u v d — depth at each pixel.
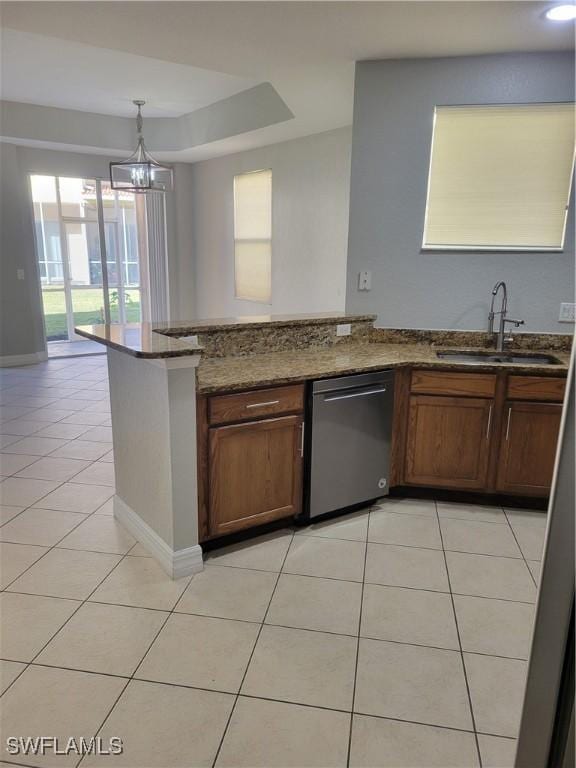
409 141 3.26
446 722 1.71
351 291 3.54
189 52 3.03
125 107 5.71
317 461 2.80
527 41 2.86
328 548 2.70
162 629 2.10
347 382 2.81
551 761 1.22
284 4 2.44
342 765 1.56
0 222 6.32
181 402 2.28
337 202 5.14
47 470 3.62
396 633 2.10
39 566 2.51
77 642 2.02
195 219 7.64
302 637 2.07
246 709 1.74
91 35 2.81
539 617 1.14
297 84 3.62
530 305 3.36
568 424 1.05
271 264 6.21
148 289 7.73
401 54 3.07
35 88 4.98
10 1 2.40
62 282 7.32
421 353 3.25
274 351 3.21
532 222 3.26
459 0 2.38
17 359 6.75
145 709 1.74
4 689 1.80
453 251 3.36
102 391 5.60
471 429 3.06
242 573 2.48
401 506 3.18
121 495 2.92
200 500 2.50
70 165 6.69
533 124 3.12
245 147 6.11
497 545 2.75
